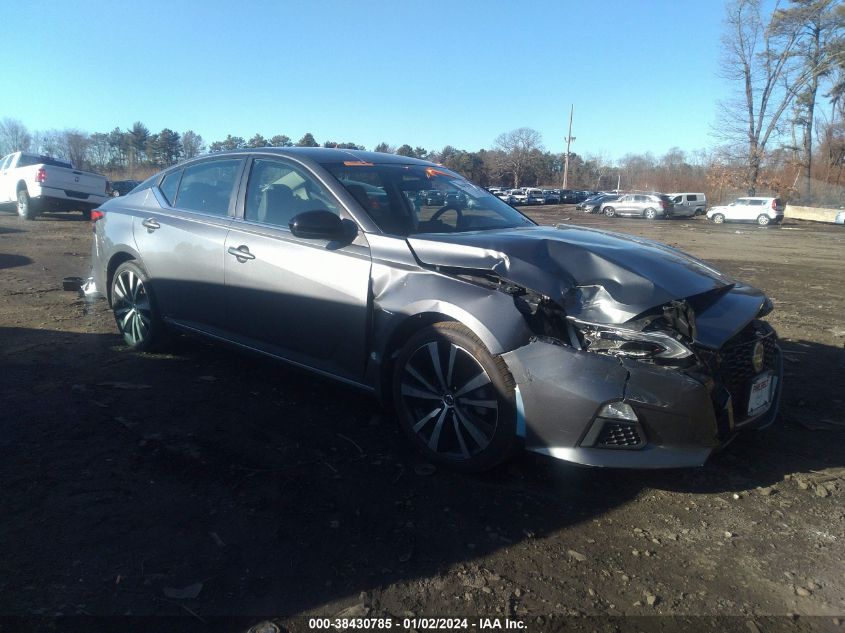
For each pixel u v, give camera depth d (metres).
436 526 2.86
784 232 29.12
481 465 3.23
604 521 2.96
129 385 4.40
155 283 4.84
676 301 3.03
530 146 89.44
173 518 2.85
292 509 2.96
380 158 4.55
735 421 3.24
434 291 3.31
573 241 3.55
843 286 10.57
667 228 30.78
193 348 5.27
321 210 3.65
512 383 3.09
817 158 55.66
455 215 4.15
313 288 3.79
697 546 2.79
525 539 2.79
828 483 3.35
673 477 3.39
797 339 6.39
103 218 5.37
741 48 48.25
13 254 10.49
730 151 52.12
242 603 2.34
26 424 3.73
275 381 4.58
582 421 2.93
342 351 3.73
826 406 4.44
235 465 3.34
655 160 85.19
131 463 3.32
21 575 2.44
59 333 5.62
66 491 3.03
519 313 3.07
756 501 3.17
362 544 2.71
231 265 4.23
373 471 3.33
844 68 49.00
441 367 3.31
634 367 2.88
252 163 4.45
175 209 4.83
